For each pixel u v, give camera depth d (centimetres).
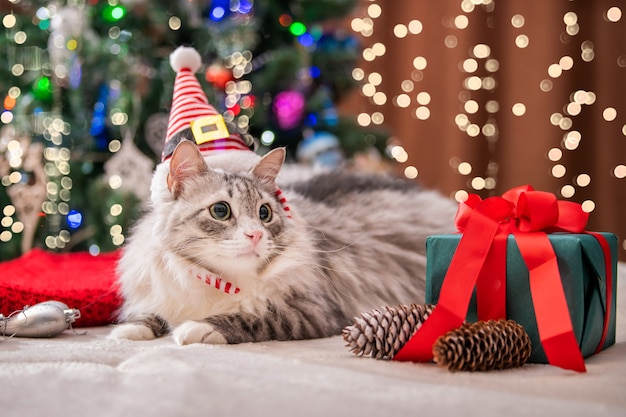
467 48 203
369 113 212
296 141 148
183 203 70
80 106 132
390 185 101
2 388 48
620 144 192
